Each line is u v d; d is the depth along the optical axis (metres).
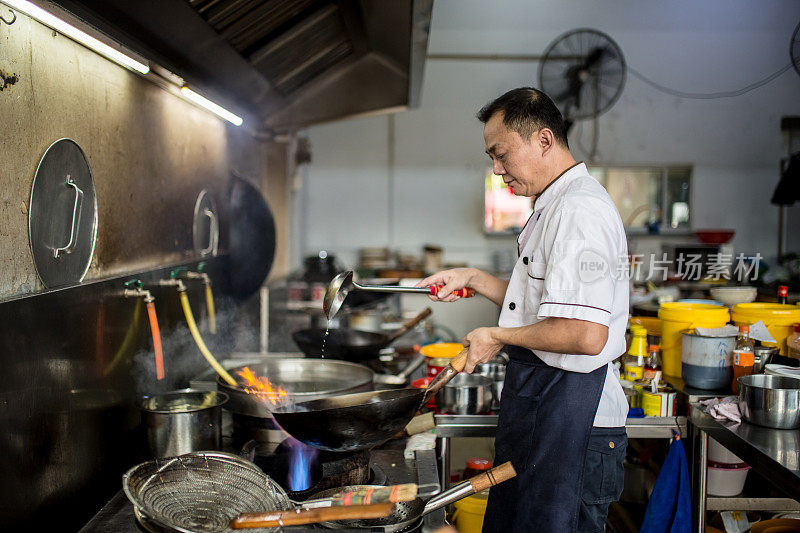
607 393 1.62
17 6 1.18
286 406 1.75
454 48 7.70
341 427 1.47
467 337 1.57
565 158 1.59
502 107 1.57
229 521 1.19
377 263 7.62
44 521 1.33
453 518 2.15
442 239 7.90
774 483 1.67
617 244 1.49
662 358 2.59
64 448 1.42
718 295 3.07
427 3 2.04
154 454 1.59
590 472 1.61
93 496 1.57
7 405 1.19
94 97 1.67
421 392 1.56
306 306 4.70
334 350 2.61
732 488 2.31
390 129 7.82
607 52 5.79
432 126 7.80
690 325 2.47
